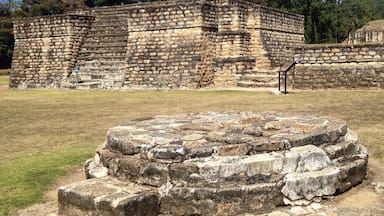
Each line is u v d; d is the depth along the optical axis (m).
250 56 27.03
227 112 9.57
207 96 20.28
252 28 27.16
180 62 25.31
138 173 6.25
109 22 31.34
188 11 25.03
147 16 26.22
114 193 5.90
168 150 6.12
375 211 5.96
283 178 6.07
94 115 15.84
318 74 22.12
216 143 6.43
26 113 17.17
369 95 18.50
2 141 11.96
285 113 9.16
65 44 29.19
